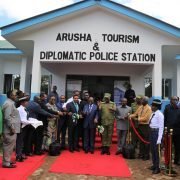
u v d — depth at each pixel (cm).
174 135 837
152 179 704
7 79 1608
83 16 1131
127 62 1116
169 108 856
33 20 1093
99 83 1450
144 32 1123
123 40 1122
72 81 1453
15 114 748
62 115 1009
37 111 908
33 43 1190
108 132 994
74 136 1013
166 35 1116
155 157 760
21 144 817
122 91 1438
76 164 823
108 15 1129
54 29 1133
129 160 909
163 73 1522
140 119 921
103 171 758
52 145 929
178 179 711
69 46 1125
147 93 1555
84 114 1005
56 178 683
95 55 1118
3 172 692
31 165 772
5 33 1100
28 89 1537
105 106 1009
